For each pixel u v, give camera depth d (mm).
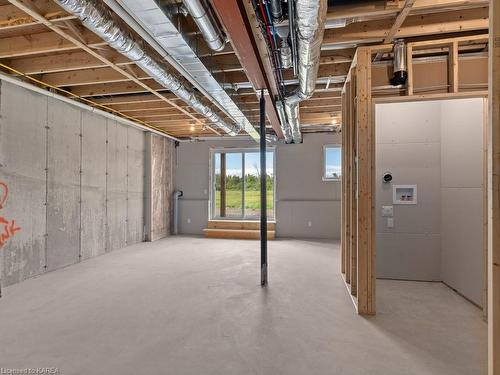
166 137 7715
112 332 2479
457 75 2717
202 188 8086
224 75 3684
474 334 2465
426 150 3975
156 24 2170
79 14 2133
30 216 4027
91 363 2047
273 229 7430
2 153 3643
